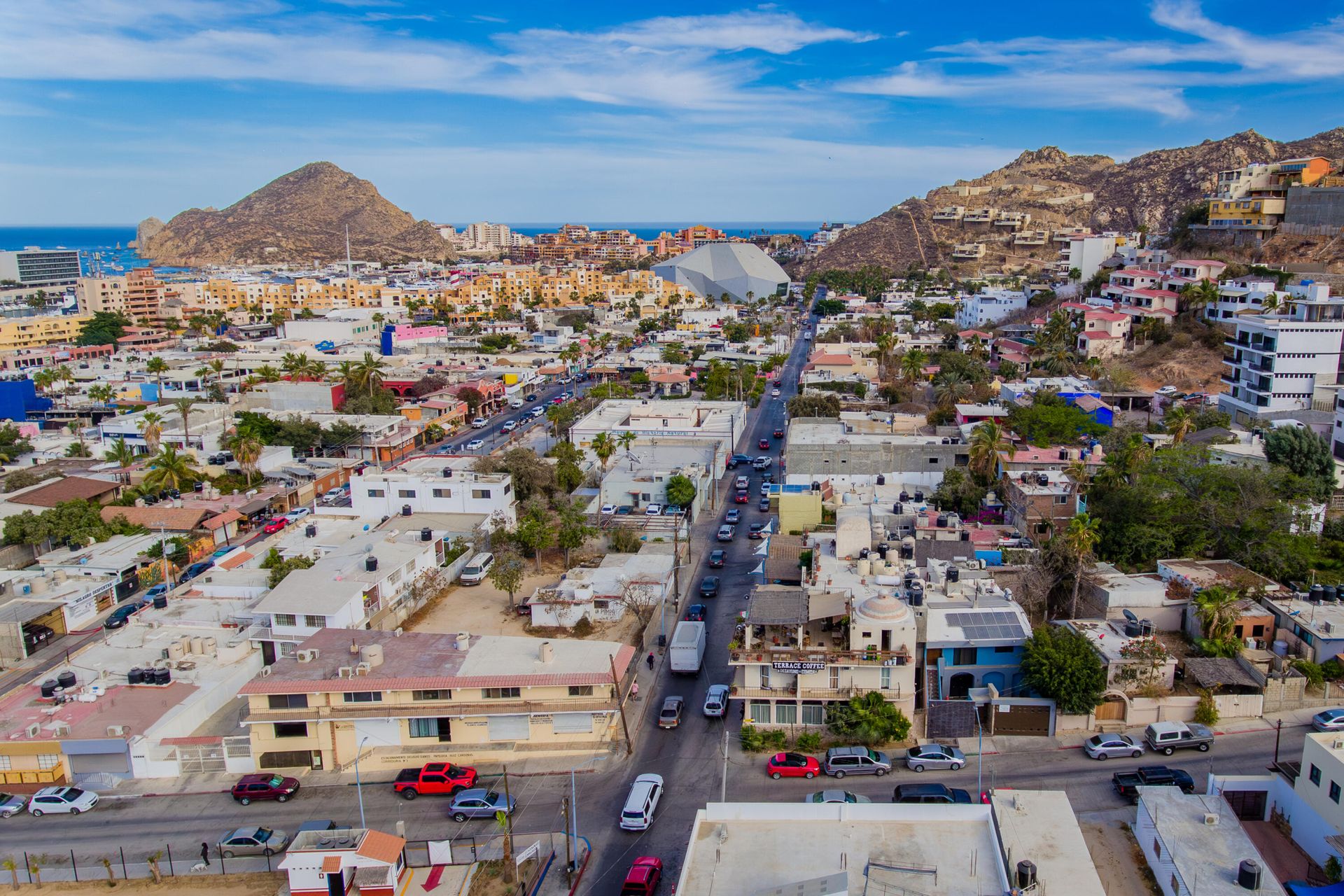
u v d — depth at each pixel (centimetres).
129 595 9394
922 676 6500
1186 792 5362
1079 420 12062
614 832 5319
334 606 7381
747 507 11875
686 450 12988
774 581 7456
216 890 4978
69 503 10544
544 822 5438
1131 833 5078
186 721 6444
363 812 5644
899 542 7931
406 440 15075
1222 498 8588
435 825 5469
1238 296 16700
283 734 6200
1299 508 8600
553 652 6519
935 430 12562
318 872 4681
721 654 7612
